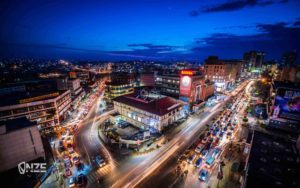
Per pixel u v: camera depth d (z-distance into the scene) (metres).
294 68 114.62
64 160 50.41
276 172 33.72
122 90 117.38
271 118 71.88
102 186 40.44
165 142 59.66
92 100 125.50
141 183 41.00
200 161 47.72
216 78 157.50
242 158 49.78
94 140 63.41
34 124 49.28
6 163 44.78
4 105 64.12
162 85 116.31
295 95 65.94
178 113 78.88
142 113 71.94
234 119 81.38
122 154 53.22
